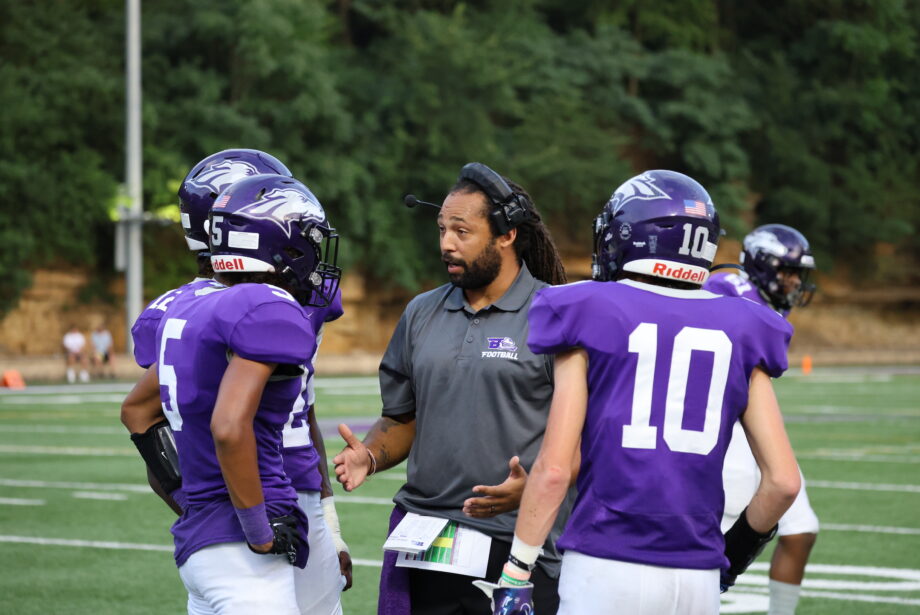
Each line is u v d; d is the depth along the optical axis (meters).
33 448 57.16
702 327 12.06
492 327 15.18
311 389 15.38
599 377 12.01
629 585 11.73
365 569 29.69
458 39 171.12
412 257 170.38
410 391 16.02
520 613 11.81
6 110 141.25
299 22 160.12
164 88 155.50
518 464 13.87
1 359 134.25
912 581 28.52
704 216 12.49
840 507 40.16
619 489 11.84
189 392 12.91
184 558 13.09
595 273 13.25
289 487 13.34
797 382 124.38
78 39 152.50
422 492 15.31
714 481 12.05
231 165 15.41
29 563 30.36
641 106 190.00
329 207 164.38
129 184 115.88
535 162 175.62
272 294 12.77
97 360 124.81
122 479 46.28
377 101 171.25
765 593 27.14
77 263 148.75
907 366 178.88
